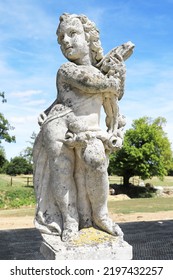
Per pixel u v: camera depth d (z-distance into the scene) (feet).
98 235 11.69
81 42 12.37
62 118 11.88
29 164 110.83
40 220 12.14
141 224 20.13
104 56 13.01
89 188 11.61
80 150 11.63
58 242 11.38
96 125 12.09
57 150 11.66
